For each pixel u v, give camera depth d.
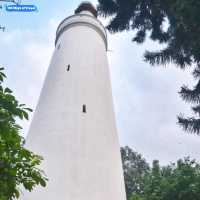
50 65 23.53
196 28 17.03
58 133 18.62
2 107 8.37
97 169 17.66
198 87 19.02
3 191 7.39
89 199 16.48
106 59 24.25
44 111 20.05
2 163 7.46
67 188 16.53
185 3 16.11
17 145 7.68
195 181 21.53
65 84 20.95
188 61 19.66
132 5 20.73
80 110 19.70
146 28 21.41
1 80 8.63
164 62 20.08
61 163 17.41
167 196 21.48
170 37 20.36
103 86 21.86
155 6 19.92
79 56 22.67
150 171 25.12
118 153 19.47
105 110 20.61
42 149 18.09
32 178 7.83
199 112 19.20
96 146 18.52
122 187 18.12
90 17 25.98
